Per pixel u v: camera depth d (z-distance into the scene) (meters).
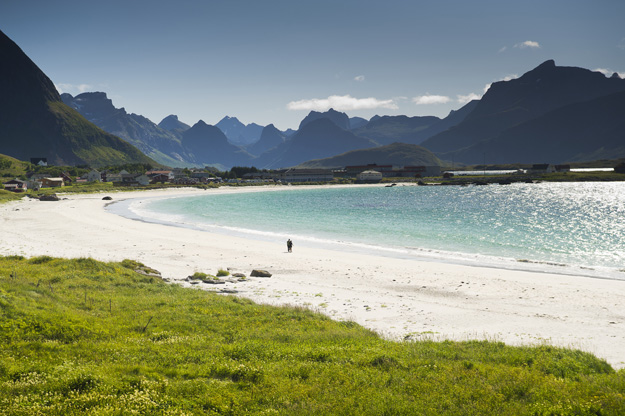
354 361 20.25
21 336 21.12
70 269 41.59
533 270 48.28
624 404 15.01
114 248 62.50
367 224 91.88
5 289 28.81
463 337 27.09
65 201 152.25
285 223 94.25
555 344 25.55
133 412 13.29
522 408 15.03
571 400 15.53
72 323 23.88
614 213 112.62
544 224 90.69
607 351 24.47
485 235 75.38
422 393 16.42
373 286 42.22
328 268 49.94
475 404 15.29
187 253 59.25
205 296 36.16
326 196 192.75
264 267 50.81
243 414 14.28
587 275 45.66
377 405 15.07
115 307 30.70
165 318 28.38
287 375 18.23
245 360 20.36
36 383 15.40
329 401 15.33
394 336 27.48
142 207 133.62
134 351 20.81
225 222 96.12
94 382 15.58
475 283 42.47
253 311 31.64
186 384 16.25
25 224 87.81
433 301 36.75
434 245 65.62
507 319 31.52
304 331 27.08
